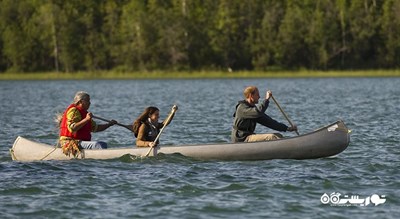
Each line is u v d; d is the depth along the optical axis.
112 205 31.12
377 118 69.75
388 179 35.66
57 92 142.50
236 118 41.06
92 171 38.00
